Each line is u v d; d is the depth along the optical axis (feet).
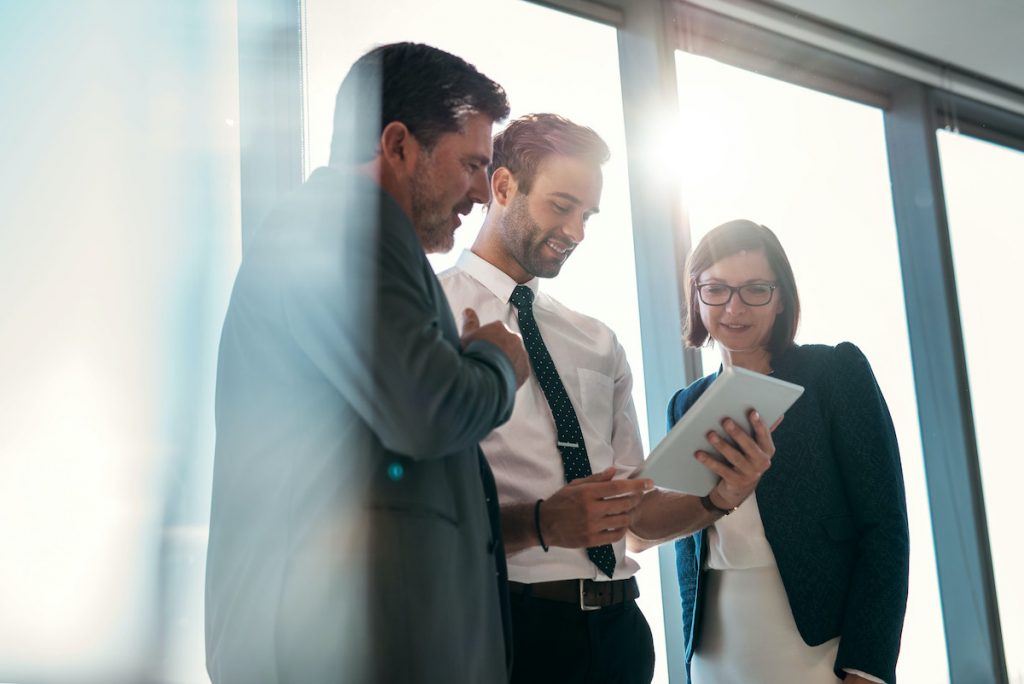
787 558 6.08
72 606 5.60
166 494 5.94
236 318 3.96
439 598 3.77
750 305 6.54
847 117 12.09
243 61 6.88
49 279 5.89
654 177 9.81
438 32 8.47
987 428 12.35
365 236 3.84
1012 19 11.69
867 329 11.62
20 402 5.72
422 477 3.85
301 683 3.55
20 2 6.09
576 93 9.52
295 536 3.66
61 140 6.06
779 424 6.41
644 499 6.18
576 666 5.46
